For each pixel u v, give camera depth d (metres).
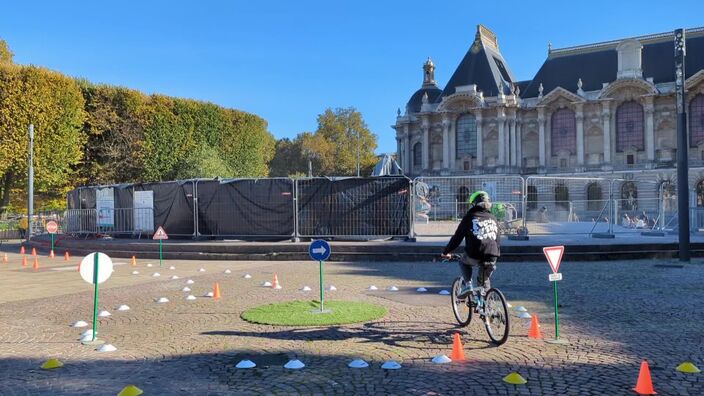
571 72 86.06
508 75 95.88
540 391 6.49
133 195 28.28
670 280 15.63
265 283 15.42
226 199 25.30
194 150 55.19
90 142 51.91
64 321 11.00
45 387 6.93
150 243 25.16
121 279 17.39
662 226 29.19
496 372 7.24
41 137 42.56
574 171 82.00
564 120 83.81
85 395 6.62
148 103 53.62
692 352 8.11
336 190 24.11
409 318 10.67
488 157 85.69
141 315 11.44
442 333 9.45
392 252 22.25
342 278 16.84
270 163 112.38
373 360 7.90
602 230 27.77
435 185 26.42
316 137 110.00
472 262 8.94
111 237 29.23
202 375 7.32
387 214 23.80
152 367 7.73
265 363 7.82
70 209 32.06
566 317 10.65
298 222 24.27
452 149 88.62
